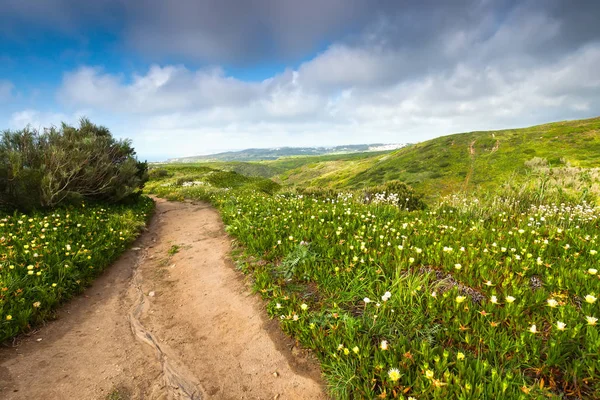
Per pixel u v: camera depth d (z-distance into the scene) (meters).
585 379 2.70
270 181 34.94
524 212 8.43
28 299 4.91
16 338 4.25
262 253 6.54
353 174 116.44
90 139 13.23
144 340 4.41
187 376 3.64
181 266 7.34
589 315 3.38
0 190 10.16
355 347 3.15
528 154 72.00
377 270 4.82
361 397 2.89
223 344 4.18
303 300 4.57
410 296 3.99
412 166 87.00
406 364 3.09
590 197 8.61
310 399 3.13
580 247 5.15
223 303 5.27
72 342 4.34
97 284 6.33
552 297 3.79
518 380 2.79
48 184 10.51
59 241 7.38
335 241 6.47
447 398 2.64
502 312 3.57
